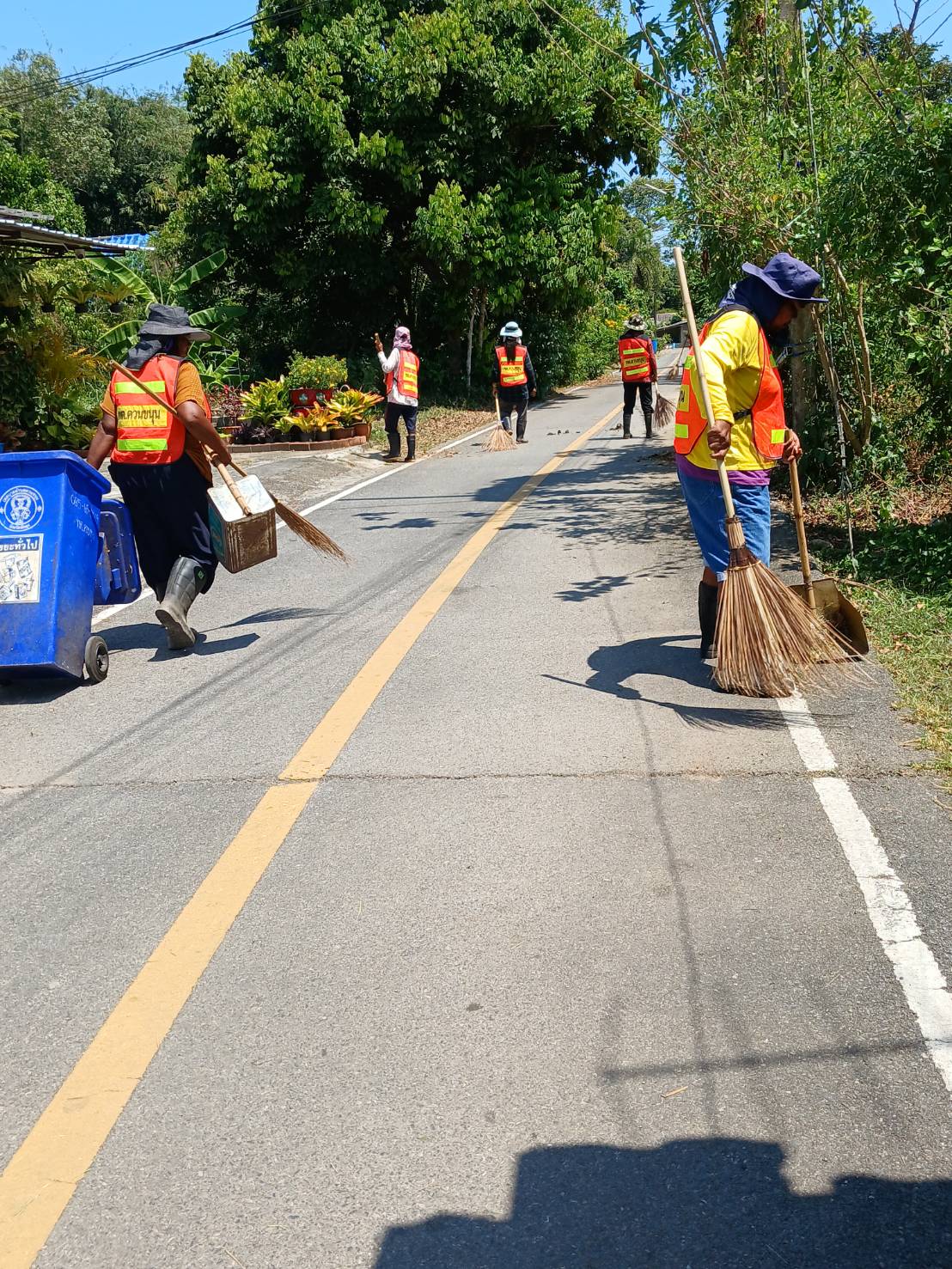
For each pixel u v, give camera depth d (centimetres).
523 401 1794
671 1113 254
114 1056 285
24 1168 249
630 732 479
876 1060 267
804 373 1002
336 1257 221
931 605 634
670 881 354
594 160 2838
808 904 337
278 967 321
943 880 346
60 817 431
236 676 599
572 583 766
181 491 639
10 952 337
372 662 608
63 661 570
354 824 408
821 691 513
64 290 1623
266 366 2917
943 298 693
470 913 342
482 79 2395
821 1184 232
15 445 1454
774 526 894
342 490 1357
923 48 780
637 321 1731
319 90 2400
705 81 959
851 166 722
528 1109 258
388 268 2681
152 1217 233
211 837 405
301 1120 259
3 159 3019
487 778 441
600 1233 224
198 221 2636
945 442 911
